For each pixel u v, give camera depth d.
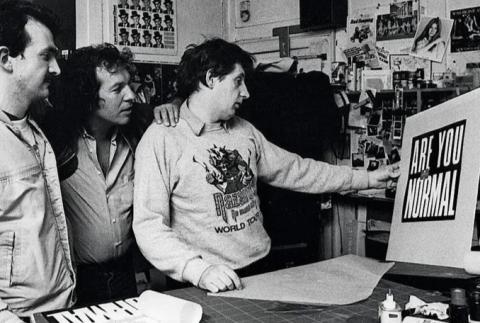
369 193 2.33
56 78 1.54
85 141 1.55
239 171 1.56
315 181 1.73
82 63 1.50
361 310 1.11
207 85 1.51
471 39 1.99
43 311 1.18
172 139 1.49
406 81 2.20
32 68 1.25
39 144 1.33
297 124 2.27
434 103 2.10
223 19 3.00
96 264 1.60
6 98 1.25
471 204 0.99
